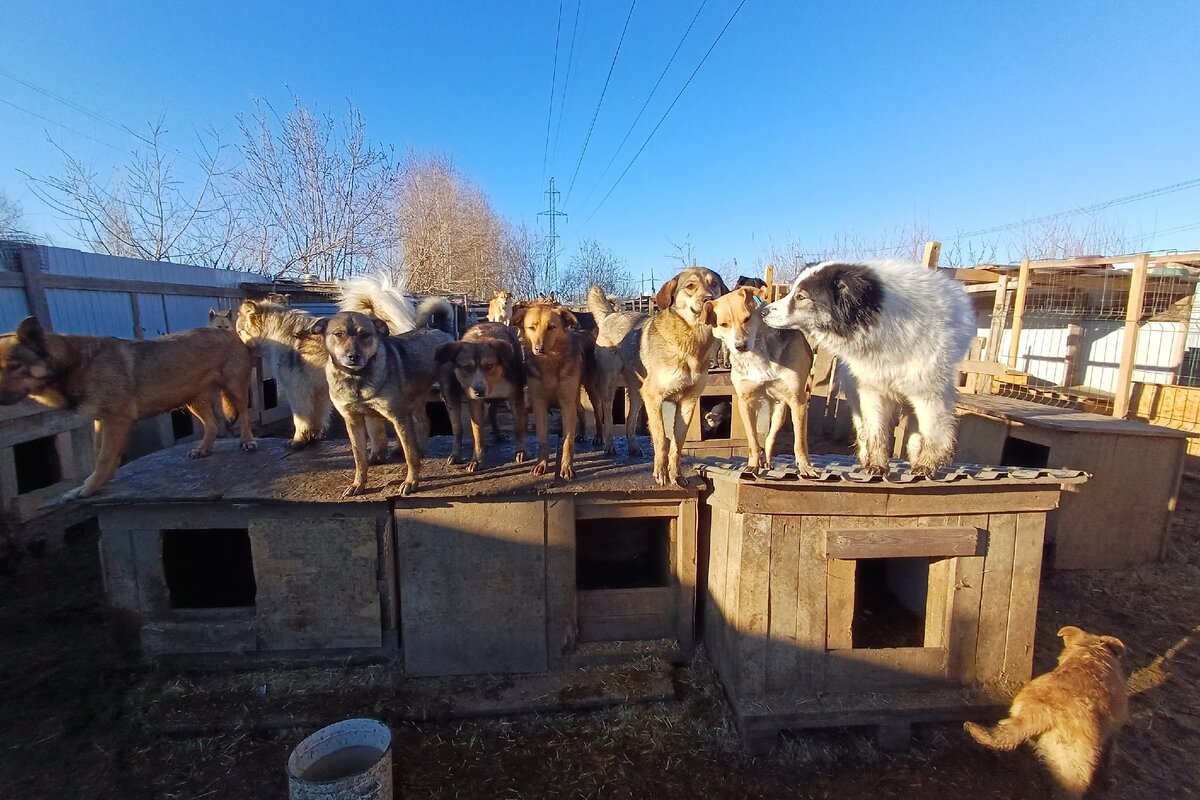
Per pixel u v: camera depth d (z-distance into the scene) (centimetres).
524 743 333
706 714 349
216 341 444
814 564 323
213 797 299
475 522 368
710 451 778
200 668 377
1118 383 823
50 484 555
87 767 314
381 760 270
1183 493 766
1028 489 322
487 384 390
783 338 351
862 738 333
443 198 3156
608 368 477
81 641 417
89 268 757
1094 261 849
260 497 359
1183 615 478
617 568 508
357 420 364
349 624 379
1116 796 296
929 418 334
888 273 335
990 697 329
